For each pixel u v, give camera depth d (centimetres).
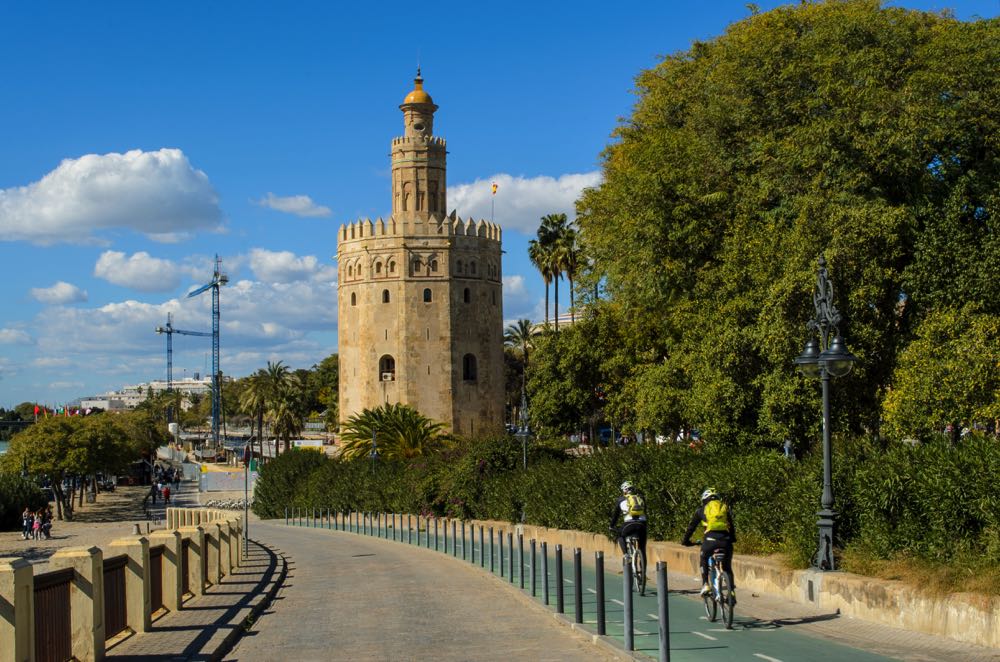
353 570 3075
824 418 1853
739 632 1596
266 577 2748
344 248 10869
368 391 10531
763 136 3134
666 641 1269
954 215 2633
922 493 1695
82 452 9500
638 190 3284
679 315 3316
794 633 1579
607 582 2338
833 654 1391
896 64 2927
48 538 7369
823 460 1928
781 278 2681
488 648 1510
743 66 3231
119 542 1667
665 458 2922
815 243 2644
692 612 1825
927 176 2775
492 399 10844
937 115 2636
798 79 3067
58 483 9744
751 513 2267
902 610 1566
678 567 2425
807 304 2584
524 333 11950
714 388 2862
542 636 1617
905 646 1435
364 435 7588
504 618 1839
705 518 1695
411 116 10838
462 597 2186
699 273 3219
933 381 2406
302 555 3947
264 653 1527
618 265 3606
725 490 2334
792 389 2609
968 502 1617
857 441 2270
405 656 1459
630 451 3077
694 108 3634
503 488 4275
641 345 4391
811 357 1888
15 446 9531
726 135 3312
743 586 2098
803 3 3412
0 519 8300
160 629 1700
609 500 2914
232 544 3061
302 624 1847
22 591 1154
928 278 2625
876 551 1800
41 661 1255
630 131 4516
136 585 1659
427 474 5450
